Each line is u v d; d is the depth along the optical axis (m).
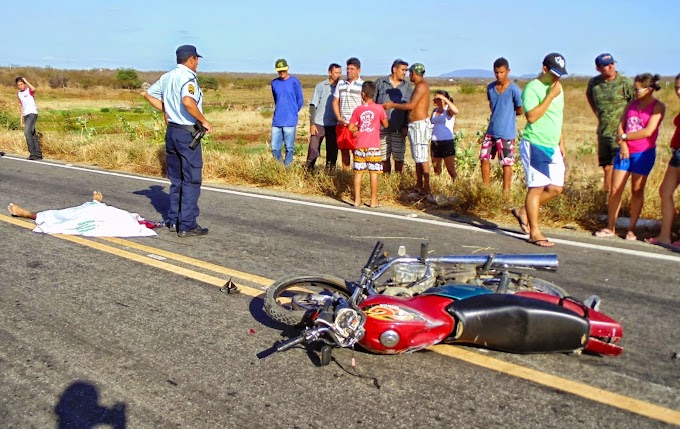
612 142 8.73
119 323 5.12
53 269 6.50
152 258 6.90
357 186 9.85
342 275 6.34
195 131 7.66
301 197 10.77
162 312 5.37
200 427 3.65
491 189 9.24
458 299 4.40
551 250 7.30
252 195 10.92
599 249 7.33
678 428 3.62
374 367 4.36
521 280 4.86
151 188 11.53
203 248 7.36
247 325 5.11
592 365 4.37
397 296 4.56
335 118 11.80
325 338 4.25
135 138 17.84
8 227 8.24
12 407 3.87
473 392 4.02
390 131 10.83
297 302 4.86
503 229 8.38
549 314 4.10
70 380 4.19
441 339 4.30
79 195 10.72
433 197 9.89
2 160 15.70
